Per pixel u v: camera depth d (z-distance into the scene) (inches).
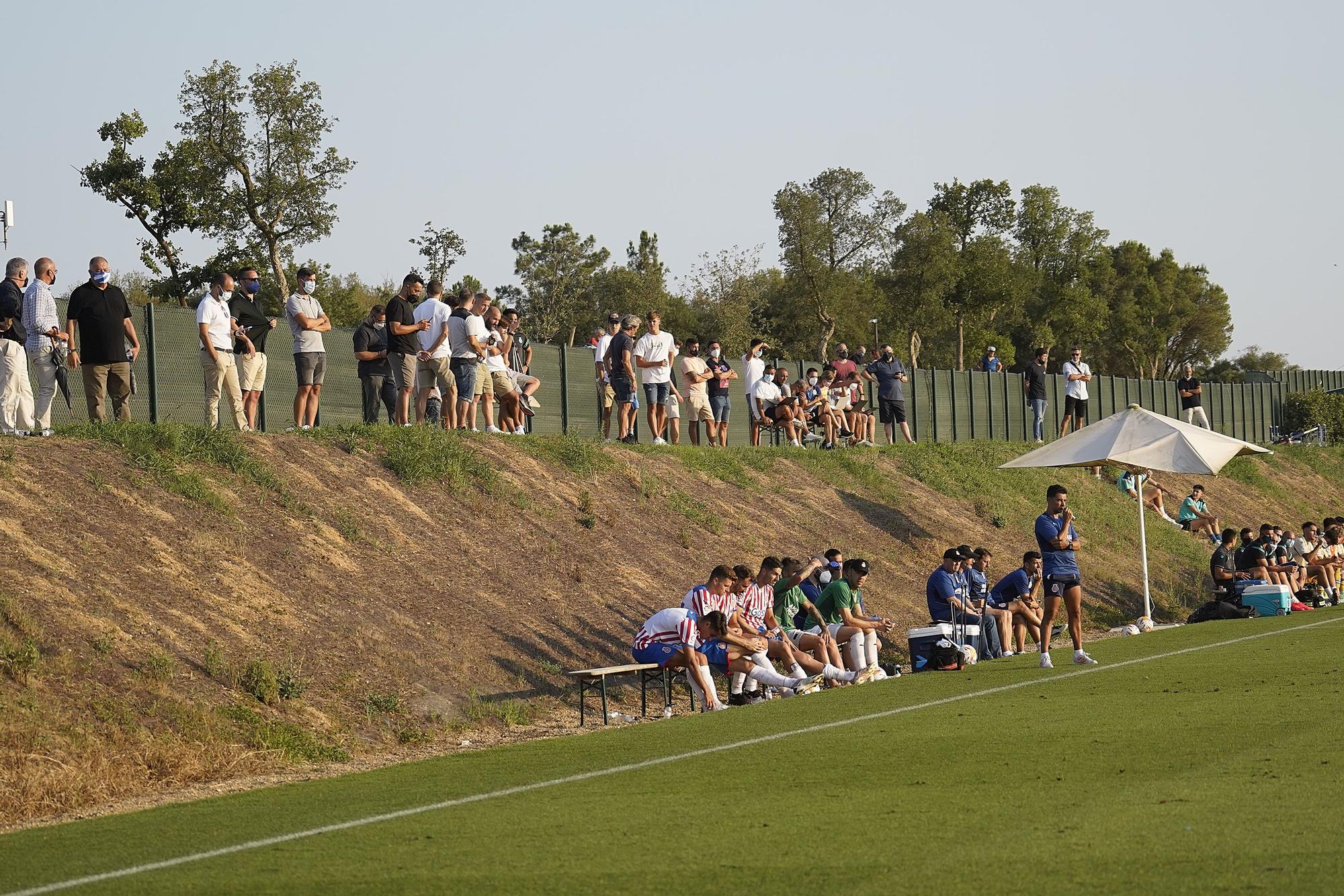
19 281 1219.2
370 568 1262.3
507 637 1273.4
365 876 538.0
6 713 858.1
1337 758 697.6
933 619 1409.9
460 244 5157.5
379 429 1498.5
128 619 1011.3
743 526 1849.2
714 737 895.1
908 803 633.0
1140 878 480.1
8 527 1040.2
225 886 534.0
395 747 1023.0
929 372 3282.5
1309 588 2117.4
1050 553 1240.8
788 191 6658.5
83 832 689.0
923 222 6909.5
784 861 529.0
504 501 1528.1
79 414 1448.1
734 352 6112.2
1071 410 2910.9
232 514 1212.5
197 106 3831.2
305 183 3919.8
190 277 3878.0
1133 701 965.2
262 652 1060.5
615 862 541.6
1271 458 3855.8
